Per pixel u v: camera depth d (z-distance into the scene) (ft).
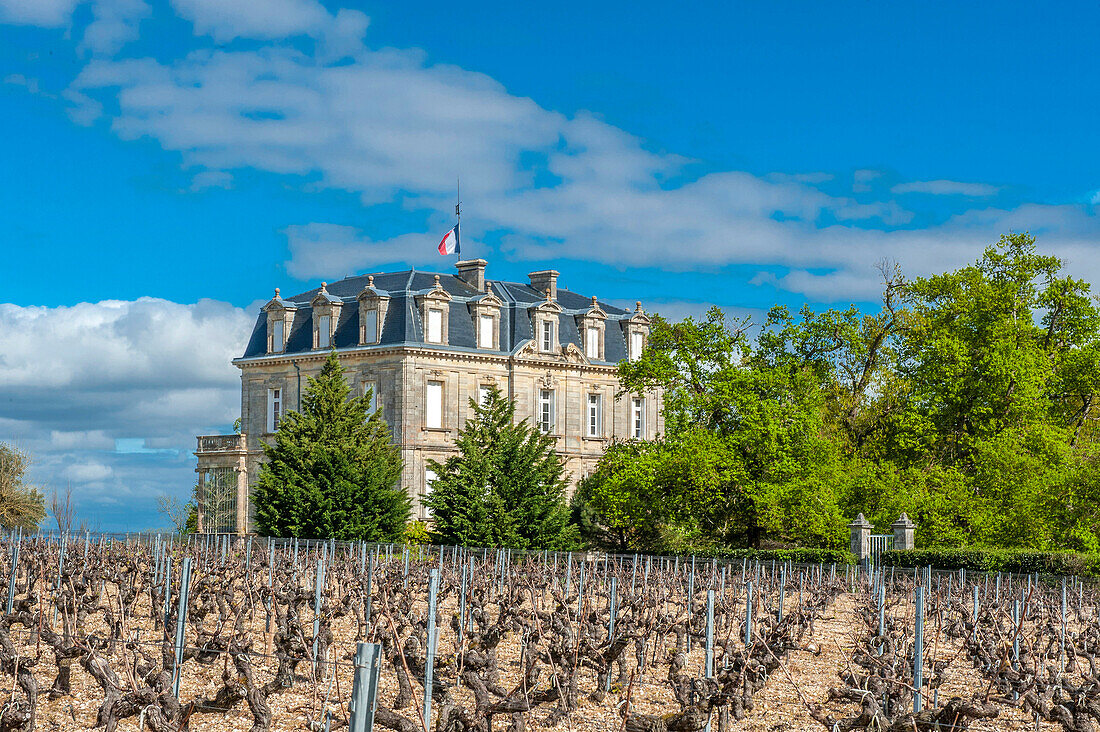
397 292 253.24
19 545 136.77
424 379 248.93
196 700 60.90
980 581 154.51
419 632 90.94
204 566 131.03
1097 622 101.55
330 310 257.34
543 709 67.56
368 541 206.39
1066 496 191.93
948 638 104.83
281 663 67.92
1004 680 70.18
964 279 231.50
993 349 215.51
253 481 261.65
